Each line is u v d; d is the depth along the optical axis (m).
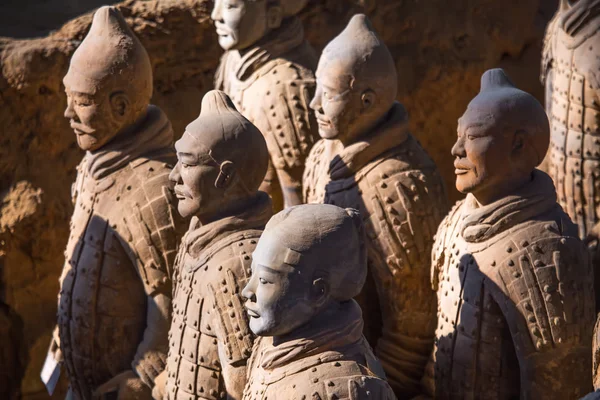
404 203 4.84
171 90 7.46
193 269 4.21
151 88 4.99
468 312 4.18
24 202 6.85
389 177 4.87
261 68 6.08
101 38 4.82
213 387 4.18
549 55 6.28
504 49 8.45
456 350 4.26
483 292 4.12
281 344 3.42
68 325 5.05
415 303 4.93
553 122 6.03
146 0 7.44
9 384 7.04
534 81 8.59
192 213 4.20
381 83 4.88
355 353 3.42
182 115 7.49
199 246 4.19
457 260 4.25
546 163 6.88
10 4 8.60
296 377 3.34
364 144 4.90
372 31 4.96
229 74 6.38
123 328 4.96
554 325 4.00
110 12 4.88
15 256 6.88
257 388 3.50
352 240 3.40
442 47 8.16
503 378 4.20
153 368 4.81
